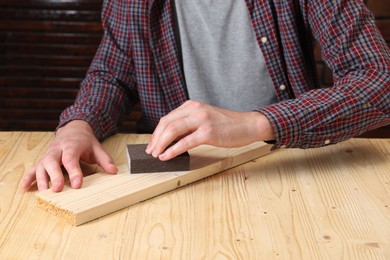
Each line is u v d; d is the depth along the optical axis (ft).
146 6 5.21
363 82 4.26
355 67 4.44
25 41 9.15
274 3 4.85
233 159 4.17
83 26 9.06
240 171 4.14
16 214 3.41
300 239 3.16
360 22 4.49
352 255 3.01
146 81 5.44
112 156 4.38
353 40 4.48
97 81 5.31
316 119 4.10
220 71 5.26
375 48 4.43
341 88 4.25
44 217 3.39
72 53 9.21
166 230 3.24
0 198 3.61
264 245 3.10
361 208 3.55
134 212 3.47
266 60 5.03
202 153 4.22
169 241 3.12
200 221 3.35
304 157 4.42
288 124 4.03
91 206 3.34
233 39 5.16
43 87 9.37
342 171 4.13
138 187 3.62
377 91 4.23
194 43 5.25
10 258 2.94
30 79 9.33
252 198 3.67
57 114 9.46
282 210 3.50
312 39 5.13
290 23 4.83
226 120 3.92
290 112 4.07
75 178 3.65
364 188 3.84
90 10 9.00
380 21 8.09
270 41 4.97
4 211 3.44
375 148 4.62
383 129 8.63
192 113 3.90
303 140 4.14
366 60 4.41
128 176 3.81
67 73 9.29
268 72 5.16
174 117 3.91
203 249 3.05
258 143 4.43
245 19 5.07
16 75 9.30
